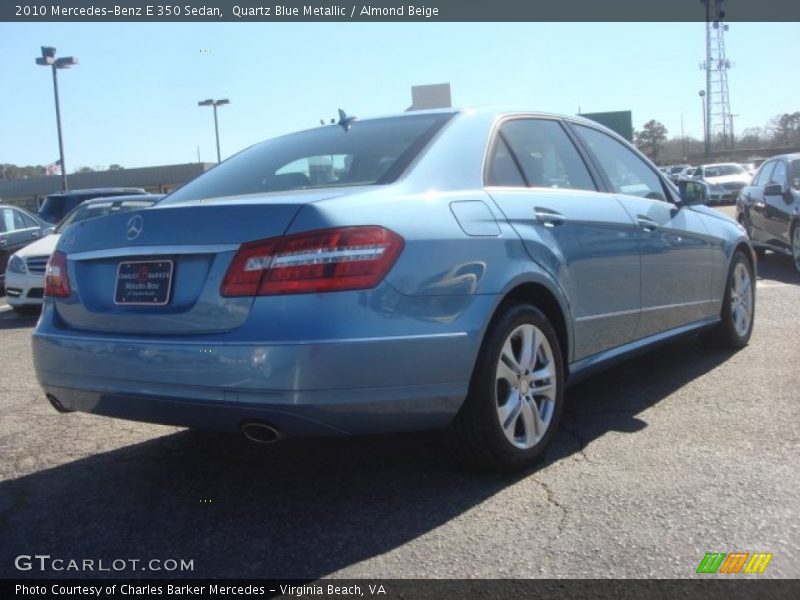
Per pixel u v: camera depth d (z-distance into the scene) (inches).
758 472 136.6
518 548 113.1
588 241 160.2
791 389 185.9
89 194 690.2
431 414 124.3
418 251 122.6
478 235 133.2
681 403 180.1
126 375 125.3
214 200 139.6
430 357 121.6
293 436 119.2
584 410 178.7
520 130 163.0
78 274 137.9
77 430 180.7
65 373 134.2
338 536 120.1
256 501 135.5
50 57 1078.4
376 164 140.5
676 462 143.1
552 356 147.4
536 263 143.6
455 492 134.2
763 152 2642.7
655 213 190.2
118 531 125.6
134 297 129.0
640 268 178.7
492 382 132.6
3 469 155.7
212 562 114.0
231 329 117.8
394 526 122.4
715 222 223.1
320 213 116.9
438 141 143.8
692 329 205.5
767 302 314.5
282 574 109.3
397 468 147.0
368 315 116.1
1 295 497.4
